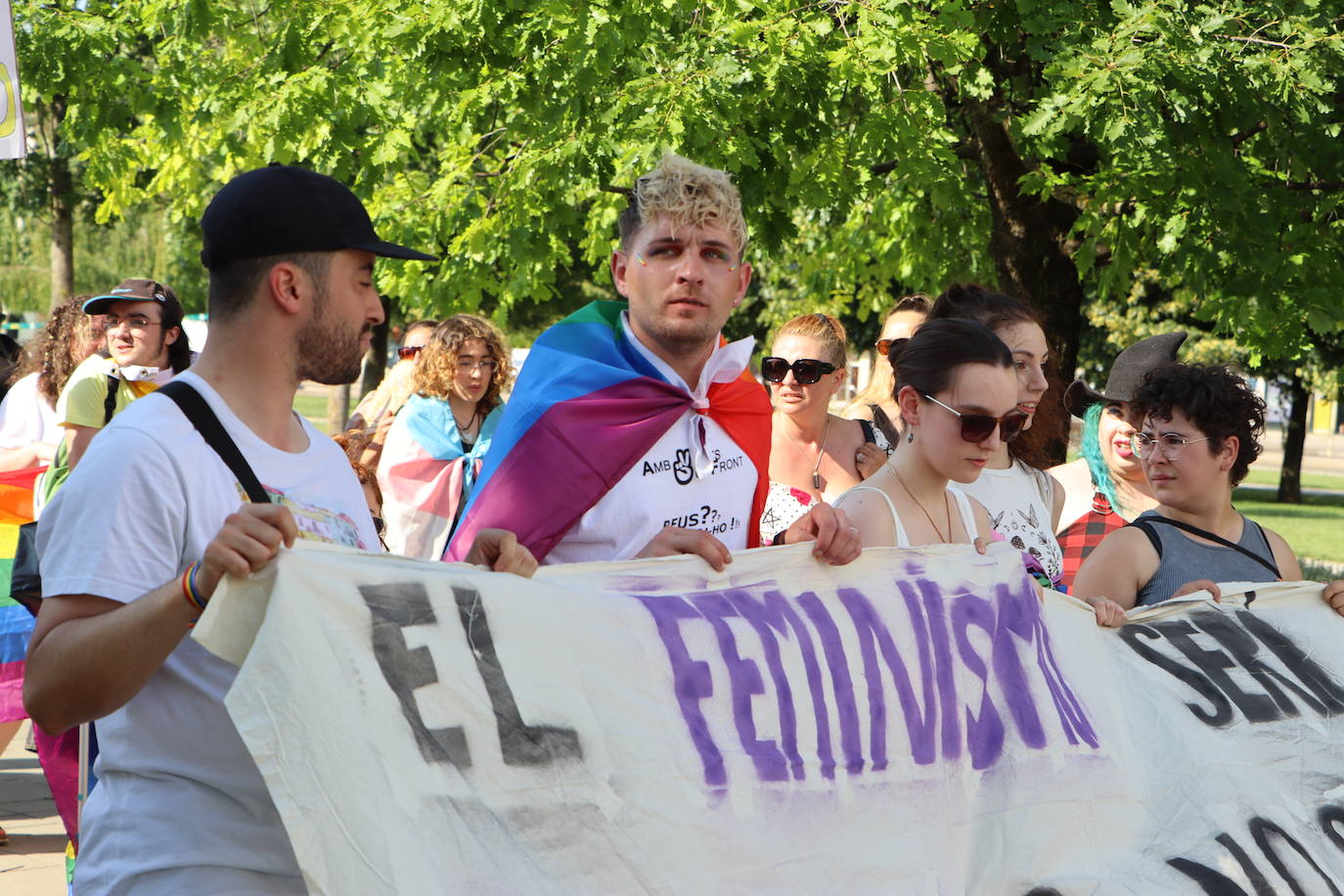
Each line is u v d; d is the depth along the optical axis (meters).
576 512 3.43
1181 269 9.91
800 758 2.96
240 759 2.37
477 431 7.44
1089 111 8.26
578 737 2.63
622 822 2.63
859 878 2.95
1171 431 4.14
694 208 3.40
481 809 2.45
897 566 3.40
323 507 2.62
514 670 2.59
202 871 2.33
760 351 25.48
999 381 3.42
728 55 8.77
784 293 23.05
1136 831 3.54
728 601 3.05
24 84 10.70
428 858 2.33
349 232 2.55
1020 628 3.56
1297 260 9.41
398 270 11.03
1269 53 8.70
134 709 2.39
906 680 3.23
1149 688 3.84
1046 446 4.69
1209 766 3.74
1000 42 10.06
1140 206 10.22
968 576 3.52
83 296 6.76
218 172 12.31
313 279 2.52
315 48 10.77
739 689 2.93
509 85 9.80
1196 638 4.00
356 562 2.42
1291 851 3.68
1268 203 9.41
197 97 11.46
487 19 9.12
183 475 2.36
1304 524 26.27
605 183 9.37
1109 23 9.04
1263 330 9.87
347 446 7.68
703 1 9.23
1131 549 4.21
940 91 11.16
